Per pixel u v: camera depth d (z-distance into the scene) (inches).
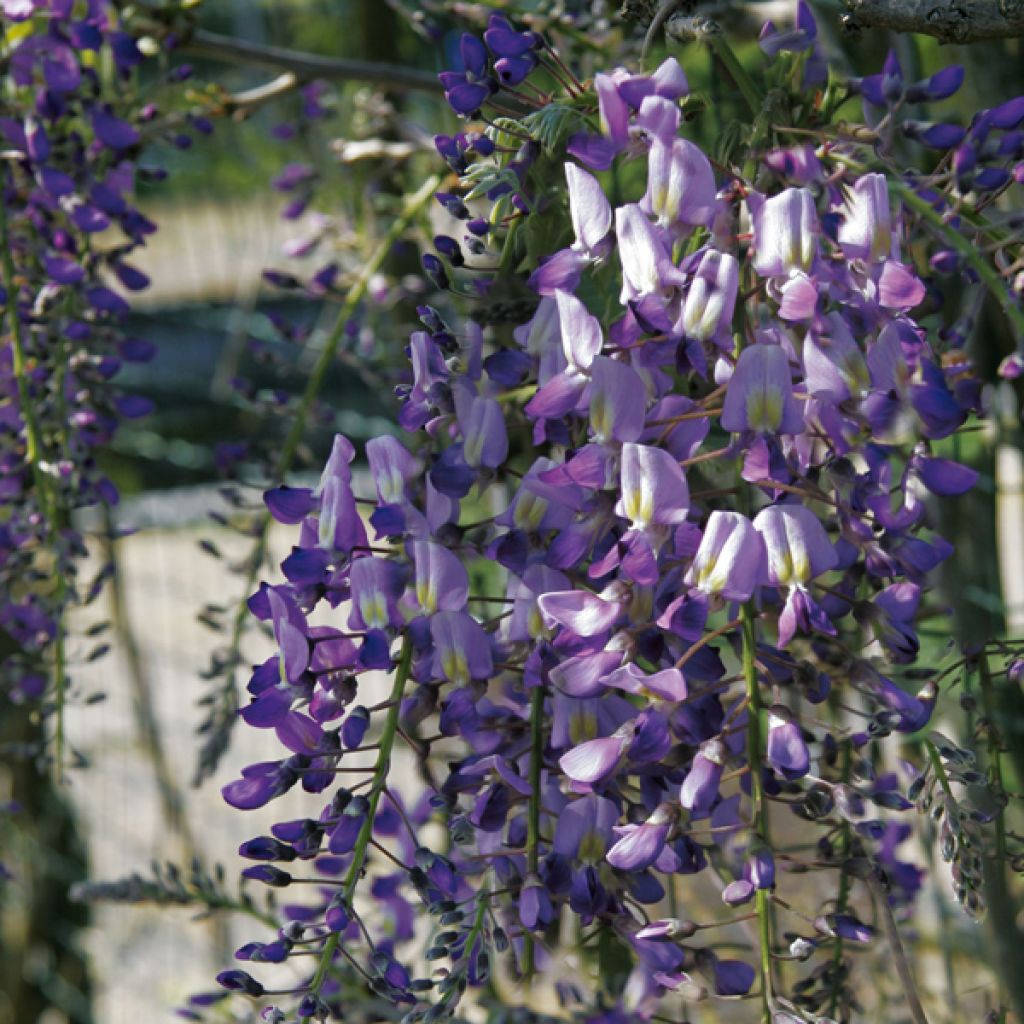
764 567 44.1
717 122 50.2
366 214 59.3
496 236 48.6
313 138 63.6
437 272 46.4
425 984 44.3
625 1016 49.6
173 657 124.7
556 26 54.1
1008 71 53.1
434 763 53.6
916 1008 44.3
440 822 51.8
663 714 44.3
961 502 54.9
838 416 44.5
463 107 46.0
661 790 45.4
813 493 44.4
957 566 54.4
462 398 45.9
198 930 112.7
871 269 44.6
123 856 113.3
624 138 45.1
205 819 116.0
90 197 52.7
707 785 43.9
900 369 44.4
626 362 44.9
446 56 56.6
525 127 45.8
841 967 48.6
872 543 44.7
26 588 54.1
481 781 45.6
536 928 44.9
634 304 44.3
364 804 44.5
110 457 96.0
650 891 45.4
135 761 116.9
